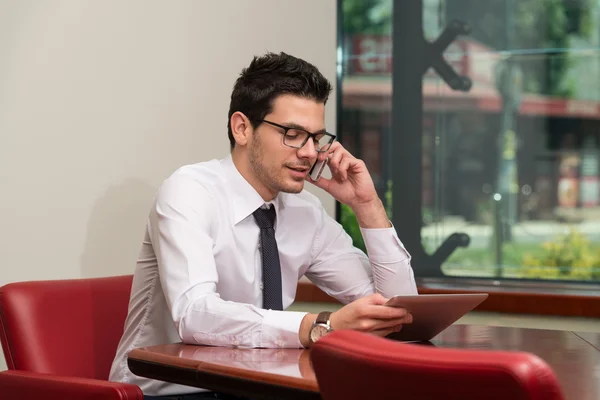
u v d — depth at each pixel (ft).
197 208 6.35
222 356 4.94
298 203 7.30
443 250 11.58
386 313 5.15
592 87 10.90
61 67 8.07
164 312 6.72
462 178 11.49
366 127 11.86
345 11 11.92
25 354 6.15
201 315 5.56
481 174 11.41
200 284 5.85
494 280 11.34
